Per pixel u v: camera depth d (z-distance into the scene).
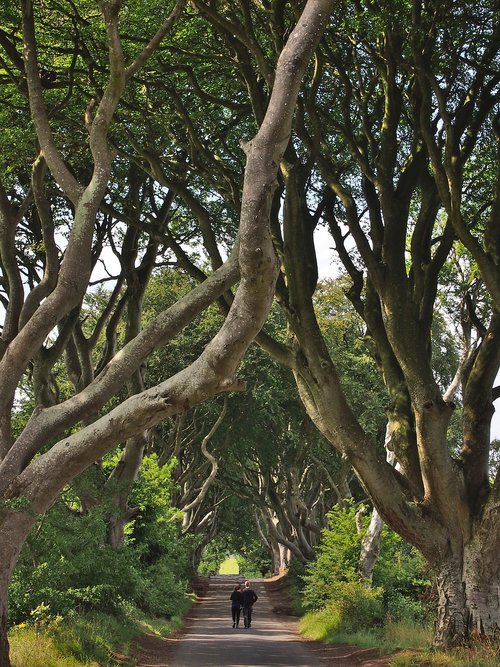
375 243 19.30
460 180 16.67
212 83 19.73
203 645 23.28
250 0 16.81
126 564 21.98
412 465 18.88
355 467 17.81
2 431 11.54
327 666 18.23
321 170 18.58
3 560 10.64
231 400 40.56
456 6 15.78
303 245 18.00
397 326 17.81
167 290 39.28
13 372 11.51
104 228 25.19
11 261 14.57
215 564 103.88
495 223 17.30
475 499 18.03
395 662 16.66
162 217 24.77
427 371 17.72
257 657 20.05
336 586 27.42
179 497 47.25
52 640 14.66
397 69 18.78
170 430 42.97
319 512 55.06
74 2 17.45
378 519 28.20
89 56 17.12
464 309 22.06
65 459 10.85
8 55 16.53
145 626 25.31
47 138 12.13
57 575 17.11
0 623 10.68
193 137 18.78
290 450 45.38
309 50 9.41
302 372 18.09
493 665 14.75
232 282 11.74
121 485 20.27
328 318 37.84
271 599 50.56
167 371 37.97
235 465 50.88
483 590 17.69
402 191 18.02
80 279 11.48
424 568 24.30
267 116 9.34
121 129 18.72
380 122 20.19
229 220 24.95
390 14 15.23
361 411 39.97
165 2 17.14
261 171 9.30
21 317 13.27
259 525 73.12
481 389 18.42
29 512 10.77
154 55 17.98
